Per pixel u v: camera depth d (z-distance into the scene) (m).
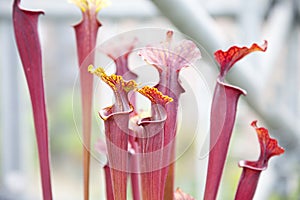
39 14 0.81
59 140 6.14
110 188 0.84
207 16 1.41
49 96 6.20
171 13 1.32
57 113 6.16
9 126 4.37
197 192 2.84
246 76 2.03
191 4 1.34
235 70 1.91
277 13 3.13
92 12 0.82
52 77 6.20
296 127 2.94
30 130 4.80
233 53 0.75
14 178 4.48
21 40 0.81
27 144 4.50
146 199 0.75
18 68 4.27
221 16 3.40
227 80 1.96
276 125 2.78
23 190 4.55
